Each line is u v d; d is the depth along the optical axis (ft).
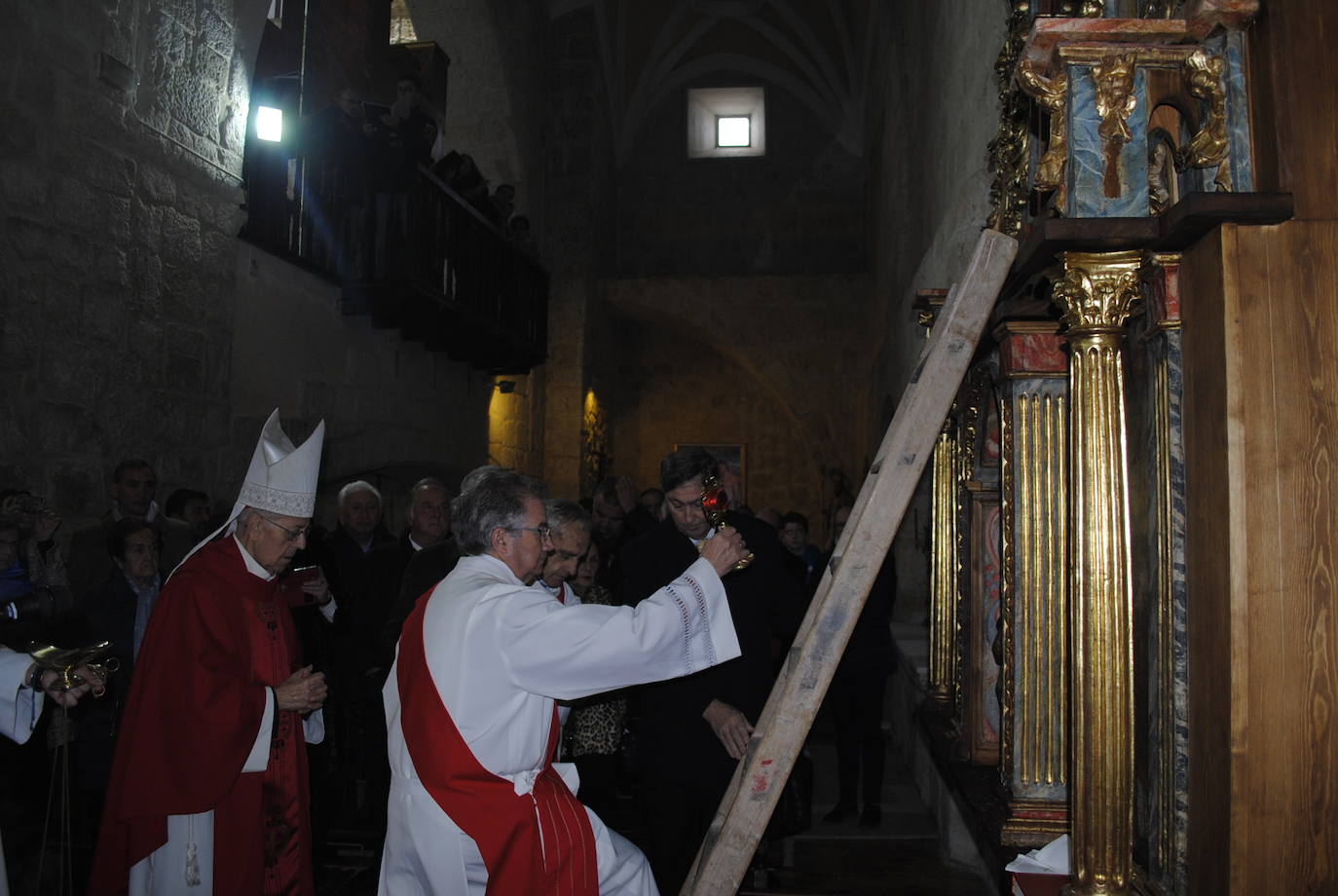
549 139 42.68
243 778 8.22
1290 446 5.75
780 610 9.90
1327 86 5.91
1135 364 7.27
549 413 41.73
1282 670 5.70
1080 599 6.29
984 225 14.51
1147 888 6.44
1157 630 6.49
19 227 13.38
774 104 49.52
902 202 27.50
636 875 6.86
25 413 13.46
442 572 11.91
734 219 49.11
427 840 6.20
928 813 16.11
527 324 32.99
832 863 13.61
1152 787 6.61
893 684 22.81
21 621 9.93
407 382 27.78
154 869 7.98
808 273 47.14
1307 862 5.64
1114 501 6.27
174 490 16.75
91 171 14.74
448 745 6.20
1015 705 8.33
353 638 13.99
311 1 24.84
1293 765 5.67
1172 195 7.11
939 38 20.06
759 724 6.96
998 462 10.33
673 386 51.47
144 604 11.38
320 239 22.38
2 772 10.17
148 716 7.91
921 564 24.22
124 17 15.43
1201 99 6.39
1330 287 5.80
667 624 6.36
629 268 49.37
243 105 18.76
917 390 6.66
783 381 45.32
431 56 32.58
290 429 21.03
